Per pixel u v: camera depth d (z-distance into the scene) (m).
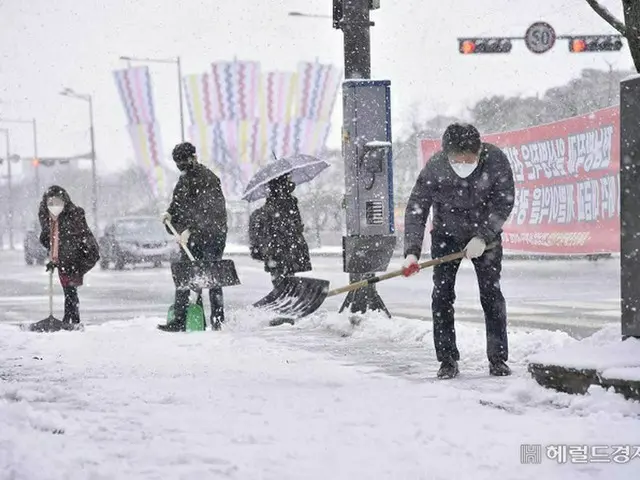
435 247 8.75
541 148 23.72
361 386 7.77
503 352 8.55
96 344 11.24
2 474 4.98
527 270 26.66
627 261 7.33
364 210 12.59
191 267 12.90
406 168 56.38
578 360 6.96
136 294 22.69
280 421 6.27
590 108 50.06
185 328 13.13
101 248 37.25
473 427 5.99
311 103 57.06
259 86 57.41
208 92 57.78
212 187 13.38
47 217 13.78
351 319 12.40
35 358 10.05
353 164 12.64
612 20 7.96
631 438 5.56
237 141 57.97
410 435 5.76
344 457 5.26
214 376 8.52
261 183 13.55
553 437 5.64
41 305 19.81
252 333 12.20
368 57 12.87
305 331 12.45
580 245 22.58
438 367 9.12
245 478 4.86
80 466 5.17
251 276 29.06
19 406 6.71
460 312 16.00
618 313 15.18
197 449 5.49
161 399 7.22
